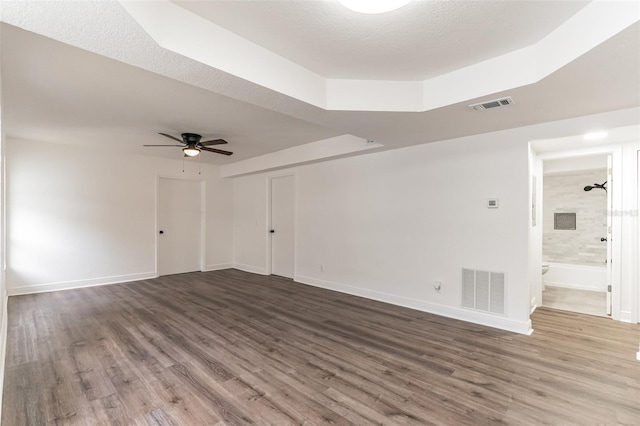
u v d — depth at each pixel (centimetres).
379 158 450
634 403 204
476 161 357
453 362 261
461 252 369
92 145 507
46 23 146
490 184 347
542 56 210
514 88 227
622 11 155
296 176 578
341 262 501
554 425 183
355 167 480
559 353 277
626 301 360
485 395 213
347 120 302
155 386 223
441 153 385
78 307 411
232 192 733
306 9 177
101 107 325
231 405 202
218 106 323
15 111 337
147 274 598
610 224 372
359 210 475
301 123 384
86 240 529
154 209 607
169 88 278
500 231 341
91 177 534
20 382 227
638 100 251
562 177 578
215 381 231
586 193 556
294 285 547
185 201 668
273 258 650
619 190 363
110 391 217
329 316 379
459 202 370
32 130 416
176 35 174
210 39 190
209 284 555
